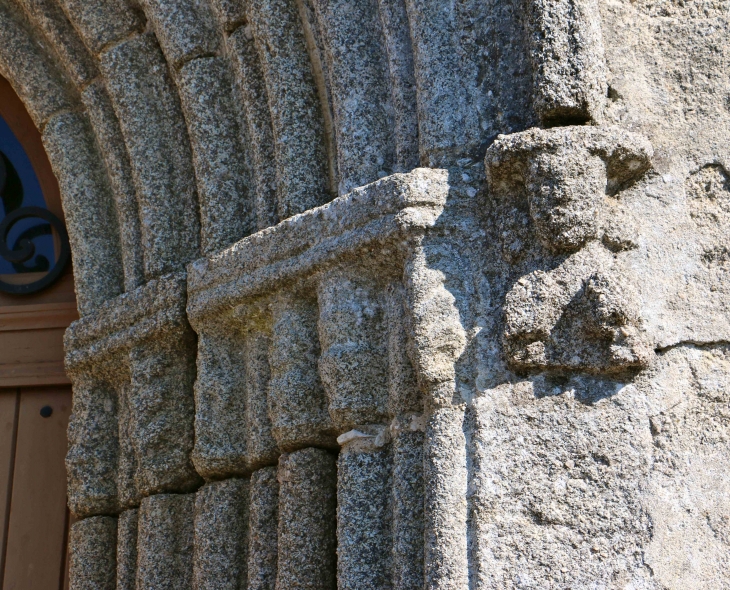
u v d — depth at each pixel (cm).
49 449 492
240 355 416
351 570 338
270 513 384
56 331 504
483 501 315
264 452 391
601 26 351
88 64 483
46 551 479
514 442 319
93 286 471
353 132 377
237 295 397
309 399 375
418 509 329
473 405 325
